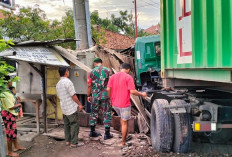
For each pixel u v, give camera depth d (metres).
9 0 3.46
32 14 15.28
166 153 4.18
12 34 14.41
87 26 10.43
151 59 8.28
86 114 6.22
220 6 2.74
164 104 4.26
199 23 3.23
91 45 10.62
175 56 4.04
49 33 15.72
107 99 5.23
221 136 4.45
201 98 4.25
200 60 3.22
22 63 6.88
